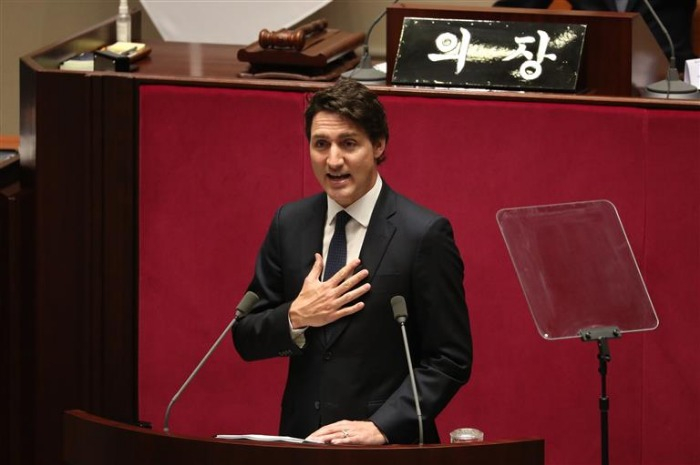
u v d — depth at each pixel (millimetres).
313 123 9789
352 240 10039
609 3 17281
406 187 12906
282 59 13539
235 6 19422
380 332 9805
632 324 10266
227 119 13070
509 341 12969
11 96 21172
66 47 14852
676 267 12602
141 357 13477
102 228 13367
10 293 13891
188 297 13367
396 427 9414
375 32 20625
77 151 13297
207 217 13242
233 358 13367
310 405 9898
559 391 12953
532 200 12734
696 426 12820
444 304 9789
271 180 13125
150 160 13203
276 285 10352
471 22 13258
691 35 17516
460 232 12898
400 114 12797
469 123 12711
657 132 12438
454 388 9719
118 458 8547
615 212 10375
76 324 13555
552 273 10312
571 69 12789
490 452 8250
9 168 14500
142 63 14438
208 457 8281
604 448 10125
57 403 13688
